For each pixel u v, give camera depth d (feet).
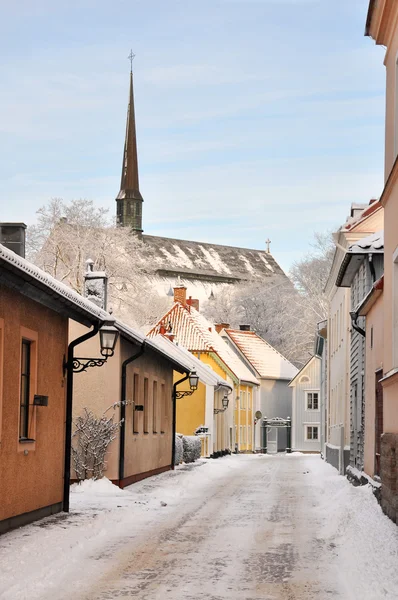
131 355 78.07
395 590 28.55
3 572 31.53
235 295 337.93
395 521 44.16
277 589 30.01
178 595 28.91
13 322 43.75
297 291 292.20
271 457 175.32
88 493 67.21
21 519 45.60
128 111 493.36
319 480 87.92
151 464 89.86
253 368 237.04
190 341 190.19
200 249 512.22
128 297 212.43
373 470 63.10
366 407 69.72
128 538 42.55
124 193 487.61
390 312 48.83
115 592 29.30
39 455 48.83
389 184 47.29
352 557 35.68
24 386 47.14
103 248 208.33
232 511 55.88
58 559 35.01
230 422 196.95
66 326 54.85
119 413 73.15
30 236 205.16
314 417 237.45
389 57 49.14
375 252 67.97
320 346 161.48
